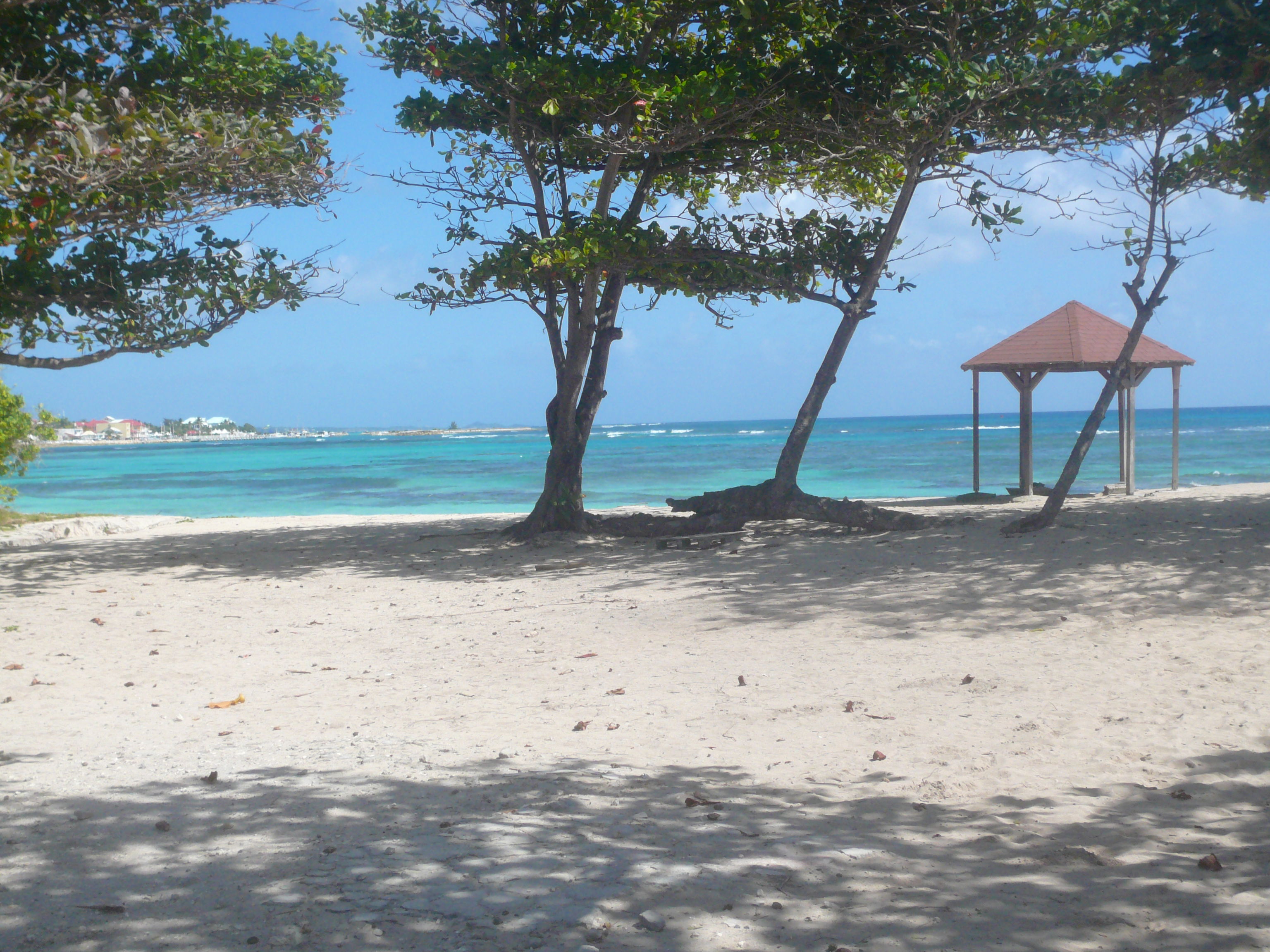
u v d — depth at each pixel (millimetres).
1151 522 14648
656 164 16734
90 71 13969
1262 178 13562
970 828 4176
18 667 8352
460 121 16125
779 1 14766
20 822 4344
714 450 73562
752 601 10164
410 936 3164
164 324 15031
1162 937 3150
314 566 15055
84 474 66938
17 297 13539
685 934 3186
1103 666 6723
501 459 71812
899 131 14633
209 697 7215
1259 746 5016
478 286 15711
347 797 4684
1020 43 14531
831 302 16531
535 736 5867
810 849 3959
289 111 15164
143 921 3297
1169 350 22688
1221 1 11273
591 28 15547
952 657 7293
